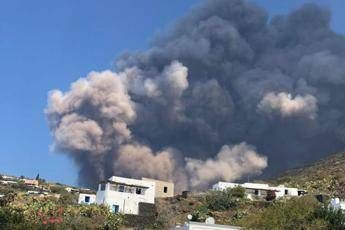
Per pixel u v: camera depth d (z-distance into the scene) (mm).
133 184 95750
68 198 101875
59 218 74250
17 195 93500
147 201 95062
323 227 57406
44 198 92875
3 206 77000
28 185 129125
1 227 65750
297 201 73562
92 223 76875
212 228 57875
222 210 96312
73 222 73812
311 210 62750
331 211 60688
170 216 93375
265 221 63188
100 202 93688
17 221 69125
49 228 68938
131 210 92688
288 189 112562
